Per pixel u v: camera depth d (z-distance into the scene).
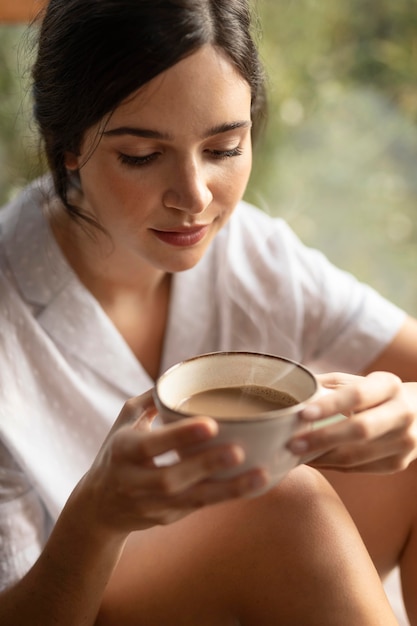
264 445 0.75
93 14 1.01
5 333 1.21
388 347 1.39
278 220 1.47
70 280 1.26
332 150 2.39
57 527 0.99
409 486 1.22
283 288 1.38
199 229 1.10
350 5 2.27
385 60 2.31
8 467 1.17
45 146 1.20
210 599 1.04
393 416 0.85
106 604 1.09
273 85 1.84
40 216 1.28
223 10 1.01
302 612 1.00
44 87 1.13
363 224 2.46
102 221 1.14
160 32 0.97
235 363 0.88
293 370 0.86
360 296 1.41
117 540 0.96
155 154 1.03
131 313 1.34
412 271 2.42
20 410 1.19
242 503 1.05
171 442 0.75
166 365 1.36
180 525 1.09
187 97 0.99
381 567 1.26
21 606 1.03
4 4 1.49
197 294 1.37
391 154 2.42
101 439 1.27
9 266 1.25
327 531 1.01
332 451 0.89
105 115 1.02
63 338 1.26
